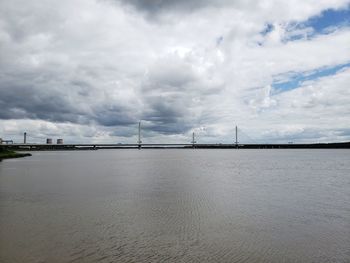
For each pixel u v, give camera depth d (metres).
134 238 19.48
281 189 40.12
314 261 16.14
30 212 26.58
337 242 18.83
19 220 23.84
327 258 16.50
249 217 24.70
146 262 15.88
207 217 24.78
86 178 54.12
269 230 21.25
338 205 29.44
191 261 16.05
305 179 52.00
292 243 18.69
